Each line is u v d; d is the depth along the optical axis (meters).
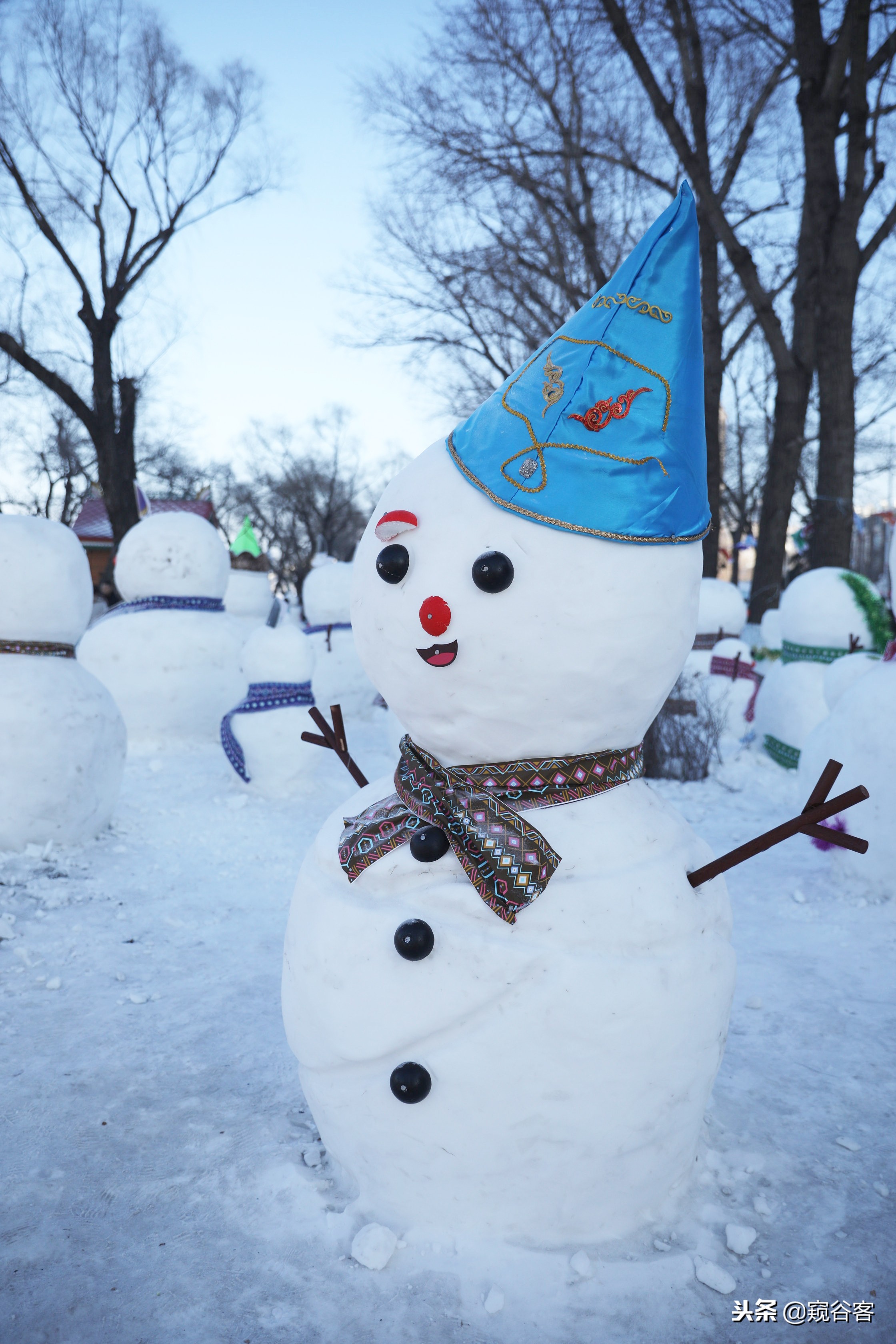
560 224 21.47
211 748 9.00
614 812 2.40
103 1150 2.88
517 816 2.29
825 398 14.52
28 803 5.41
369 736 10.64
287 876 5.63
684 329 2.39
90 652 8.84
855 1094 3.31
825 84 14.43
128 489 22.03
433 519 2.32
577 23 17.44
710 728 9.22
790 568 27.83
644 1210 2.51
